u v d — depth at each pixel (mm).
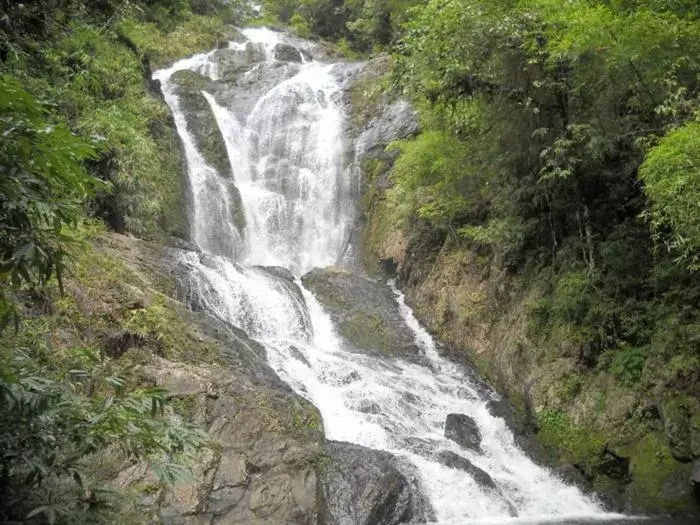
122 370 5660
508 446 10422
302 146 21562
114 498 5773
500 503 8594
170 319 9484
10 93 3393
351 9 32781
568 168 10148
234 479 7145
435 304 14727
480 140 12742
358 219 19547
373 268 17812
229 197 18719
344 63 27609
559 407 10336
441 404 11219
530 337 11539
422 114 15117
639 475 8852
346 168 20484
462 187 14000
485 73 11070
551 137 11125
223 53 27188
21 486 4105
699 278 9406
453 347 13703
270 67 25875
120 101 15648
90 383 6723
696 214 7793
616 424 9469
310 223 19812
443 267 15016
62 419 4047
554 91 10820
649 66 9797
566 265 11328
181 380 8016
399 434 9875
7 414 3822
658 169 8055
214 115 21359
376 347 13539
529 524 8172
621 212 10984
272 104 22891
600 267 10797
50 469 4008
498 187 13242
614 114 10781
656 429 9055
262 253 18703
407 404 10836
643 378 9391
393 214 17297
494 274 13414
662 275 9625
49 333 7324
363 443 9422
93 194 4184
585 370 10422
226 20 34188
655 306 9898
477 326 13367
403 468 8570
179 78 23812
